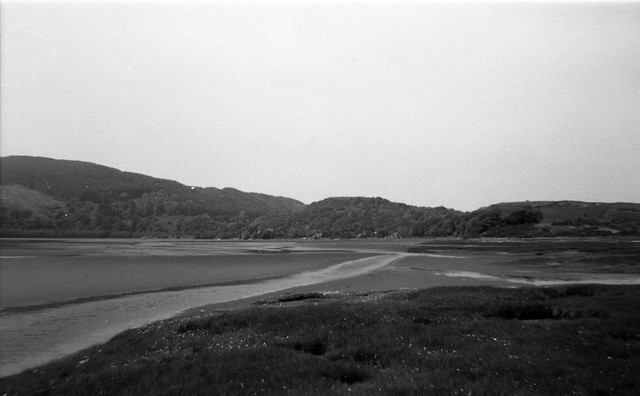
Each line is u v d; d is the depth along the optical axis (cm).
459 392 1002
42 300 3322
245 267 6475
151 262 7325
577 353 1313
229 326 1914
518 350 1359
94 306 3044
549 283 4131
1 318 2625
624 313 1923
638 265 5766
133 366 1348
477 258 7794
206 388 1118
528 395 965
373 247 14238
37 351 1883
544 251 8988
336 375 1225
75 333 2225
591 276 4806
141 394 1105
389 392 1015
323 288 3991
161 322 2181
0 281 4531
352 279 4753
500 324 1783
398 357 1380
